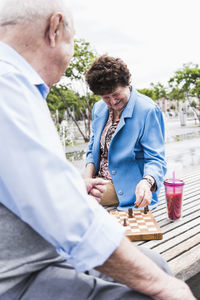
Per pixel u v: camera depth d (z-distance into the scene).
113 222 0.77
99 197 1.53
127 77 1.96
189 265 1.41
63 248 0.73
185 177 3.31
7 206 0.73
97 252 0.72
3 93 0.69
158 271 0.78
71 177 0.73
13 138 0.68
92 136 2.58
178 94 30.86
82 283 0.82
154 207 2.17
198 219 1.94
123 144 2.11
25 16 0.81
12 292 0.82
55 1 0.84
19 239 0.77
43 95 0.88
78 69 11.76
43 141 0.72
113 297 0.81
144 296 0.81
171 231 1.76
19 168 0.68
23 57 0.84
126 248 0.75
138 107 2.08
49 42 0.85
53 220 0.70
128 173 2.13
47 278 0.83
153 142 2.05
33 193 0.68
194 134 13.92
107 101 2.04
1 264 0.77
